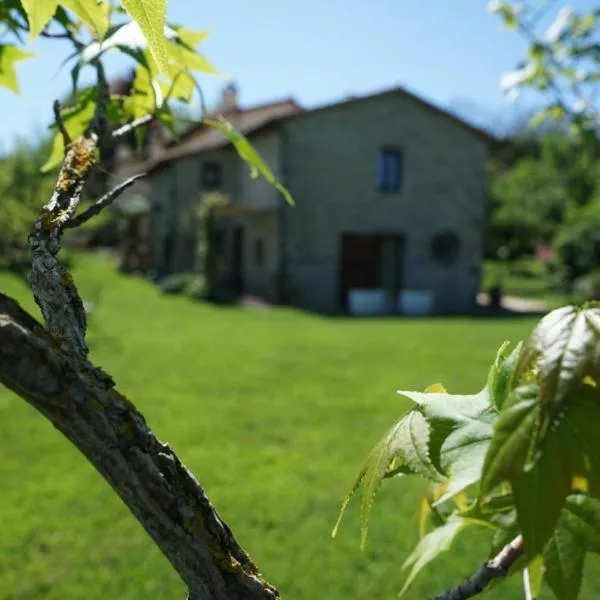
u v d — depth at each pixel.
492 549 0.70
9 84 1.47
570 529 0.66
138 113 1.38
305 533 4.61
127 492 0.57
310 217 20.81
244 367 10.77
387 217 21.67
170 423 7.34
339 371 10.53
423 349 12.88
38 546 4.46
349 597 3.84
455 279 22.64
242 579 0.63
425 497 1.01
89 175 0.85
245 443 6.65
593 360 0.49
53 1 0.91
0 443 6.52
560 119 4.09
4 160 15.56
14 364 0.49
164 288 22.19
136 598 3.87
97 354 11.69
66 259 18.16
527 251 35.22
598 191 28.31
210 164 24.09
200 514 0.61
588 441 0.49
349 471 5.85
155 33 0.51
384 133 21.42
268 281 21.38
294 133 20.47
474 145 22.59
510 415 0.52
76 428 0.53
